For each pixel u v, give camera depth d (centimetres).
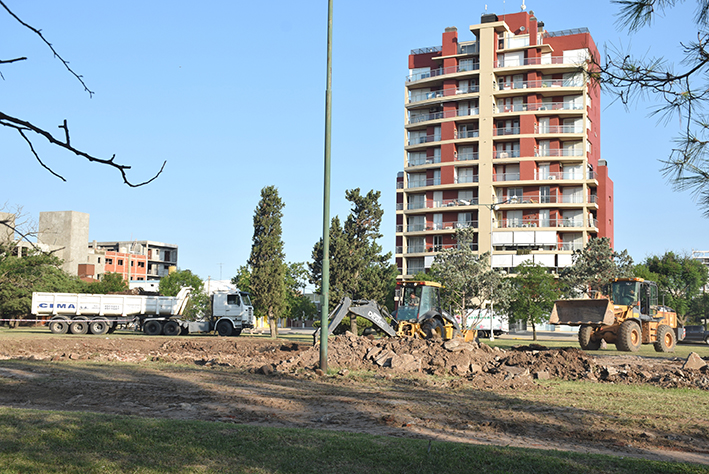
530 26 6894
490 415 1046
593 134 7175
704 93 545
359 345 1922
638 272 6312
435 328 2395
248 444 720
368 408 1080
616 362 2044
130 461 649
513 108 6875
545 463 656
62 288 5628
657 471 636
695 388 1457
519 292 4491
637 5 529
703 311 8519
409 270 7219
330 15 1614
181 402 1105
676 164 554
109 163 350
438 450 707
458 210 6950
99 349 2362
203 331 3928
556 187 6656
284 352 2109
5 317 5197
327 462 657
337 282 4625
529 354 1850
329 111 1612
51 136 333
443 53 7206
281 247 4678
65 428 762
